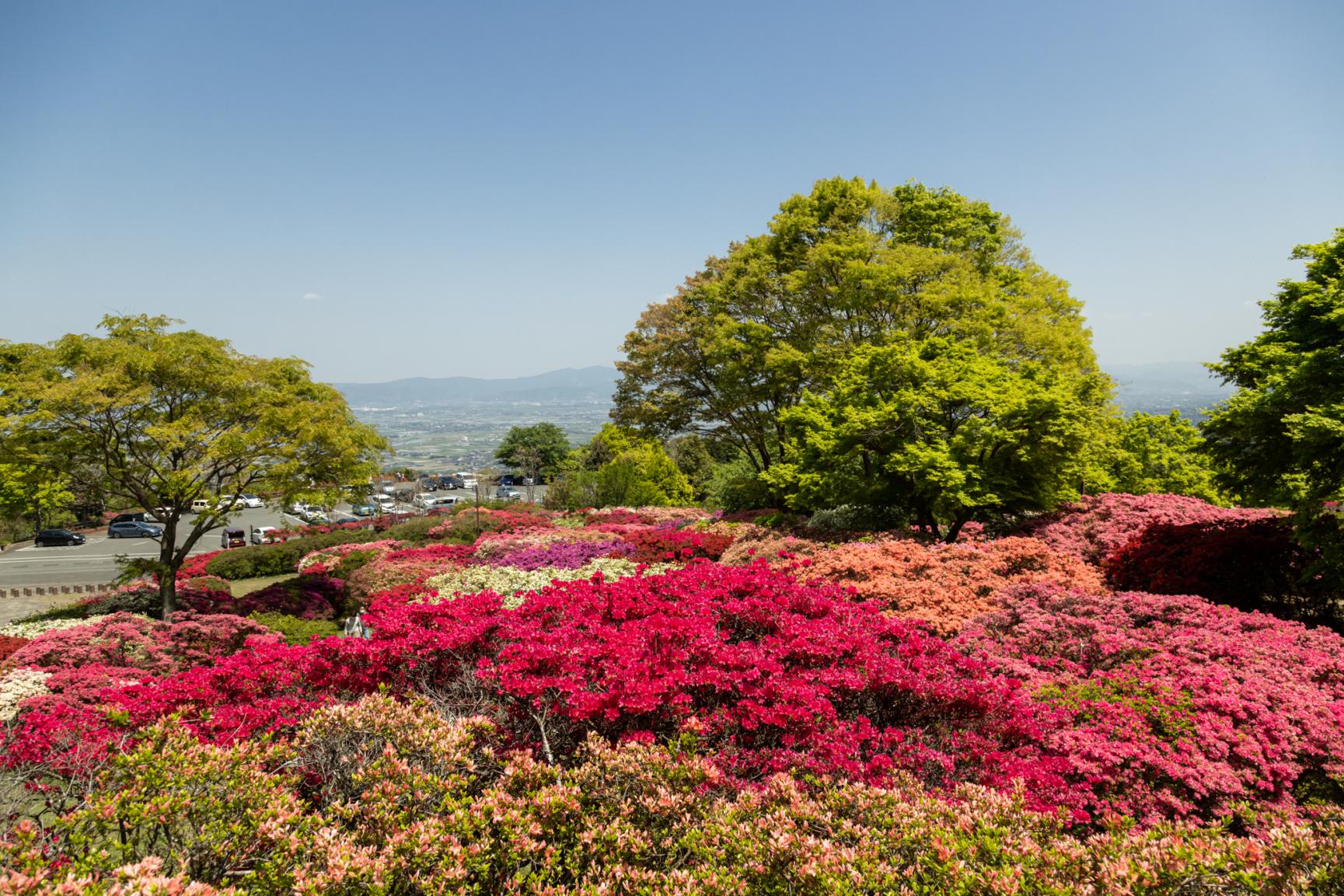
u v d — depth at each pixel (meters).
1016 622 8.30
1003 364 17.23
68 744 4.56
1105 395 20.09
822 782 4.27
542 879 3.43
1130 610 7.97
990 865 3.33
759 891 3.23
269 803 3.38
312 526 29.47
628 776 3.90
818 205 23.89
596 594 6.88
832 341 22.03
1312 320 9.52
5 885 2.44
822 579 9.00
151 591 15.27
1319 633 7.02
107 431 13.68
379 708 4.34
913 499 14.39
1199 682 5.82
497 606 6.46
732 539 16.95
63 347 13.88
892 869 3.20
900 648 6.18
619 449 33.41
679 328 27.92
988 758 4.91
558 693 4.95
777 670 5.32
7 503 14.34
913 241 24.08
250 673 5.38
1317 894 2.80
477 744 4.46
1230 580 9.45
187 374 14.29
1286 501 9.19
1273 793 4.82
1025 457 12.91
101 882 2.56
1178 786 4.83
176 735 3.84
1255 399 9.15
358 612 15.32
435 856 3.12
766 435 25.59
